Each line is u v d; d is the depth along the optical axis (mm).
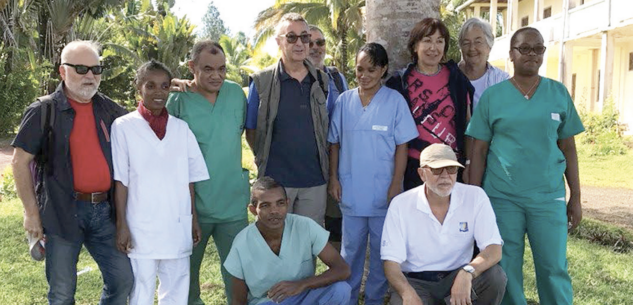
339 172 4250
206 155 3998
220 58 3883
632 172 12242
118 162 3549
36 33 25125
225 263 3695
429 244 3760
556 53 21953
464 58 4637
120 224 3562
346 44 24562
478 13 27578
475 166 4098
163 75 3559
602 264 5695
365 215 4133
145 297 3639
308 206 4258
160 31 30516
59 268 3496
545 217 3883
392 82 4230
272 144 4199
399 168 4074
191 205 3840
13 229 7004
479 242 3744
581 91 22719
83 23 26938
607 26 16203
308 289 3648
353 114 4137
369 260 4531
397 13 4605
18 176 3391
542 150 3846
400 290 3633
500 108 3910
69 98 3500
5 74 21750
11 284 5148
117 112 3654
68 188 3430
